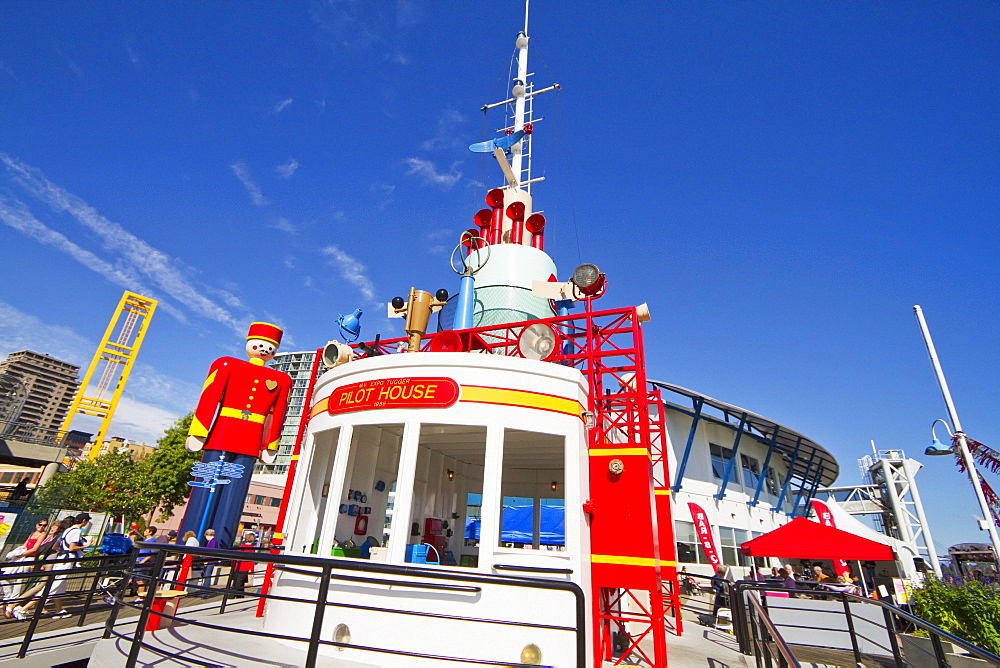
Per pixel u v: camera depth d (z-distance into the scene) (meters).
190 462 31.47
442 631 8.03
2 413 32.41
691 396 28.86
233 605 12.34
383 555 9.40
